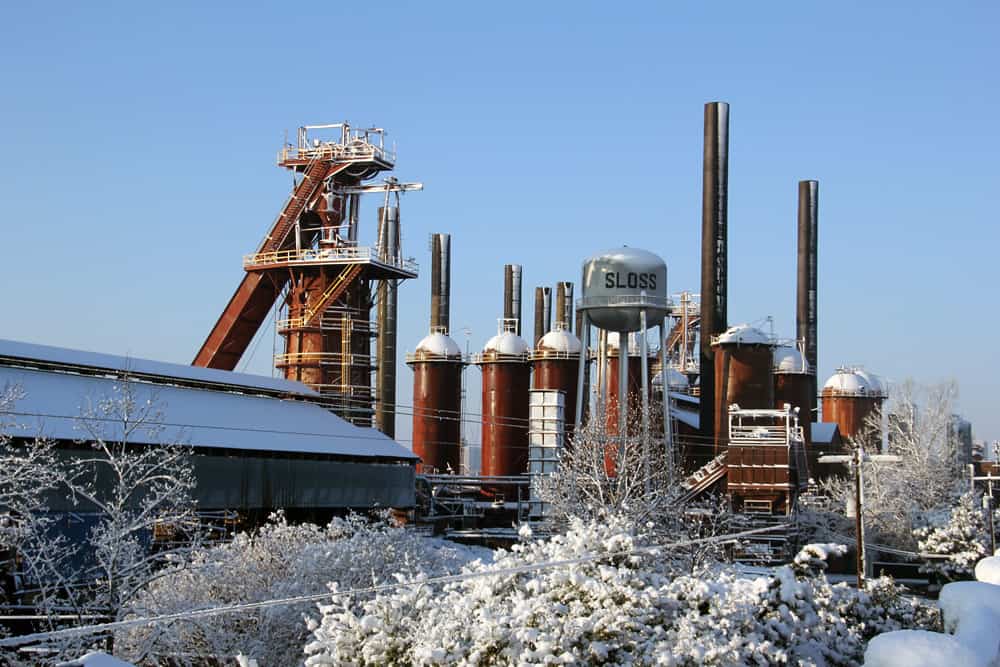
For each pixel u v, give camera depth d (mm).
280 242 78688
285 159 79188
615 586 22422
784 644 24656
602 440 63938
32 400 47844
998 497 97312
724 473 76625
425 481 78250
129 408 36906
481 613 21453
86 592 32156
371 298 81312
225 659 32562
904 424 101000
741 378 92750
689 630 22203
